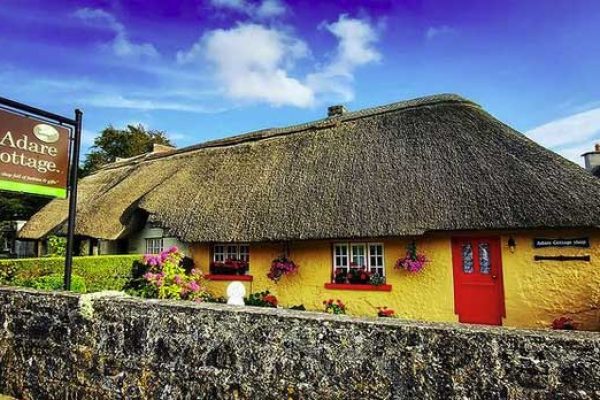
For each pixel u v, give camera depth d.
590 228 6.06
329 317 2.83
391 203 7.14
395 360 2.52
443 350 2.41
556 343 2.17
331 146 9.45
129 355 3.49
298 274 8.42
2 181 4.71
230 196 9.28
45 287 6.79
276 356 2.89
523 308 6.46
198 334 3.22
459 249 7.12
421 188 7.16
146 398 3.33
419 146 8.12
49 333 4.00
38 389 3.95
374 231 6.90
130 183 12.23
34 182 5.04
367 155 8.53
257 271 8.94
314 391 2.71
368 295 7.64
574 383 2.09
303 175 8.81
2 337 4.31
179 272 7.80
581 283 6.09
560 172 6.50
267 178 9.34
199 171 11.06
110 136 31.05
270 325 2.96
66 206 13.02
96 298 3.80
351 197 7.62
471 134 7.86
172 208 9.73
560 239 6.31
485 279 6.85
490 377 2.27
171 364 3.28
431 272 7.19
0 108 4.77
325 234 7.29
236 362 3.02
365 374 2.59
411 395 2.44
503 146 7.30
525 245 6.57
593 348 2.09
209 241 8.52
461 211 6.54
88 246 11.61
